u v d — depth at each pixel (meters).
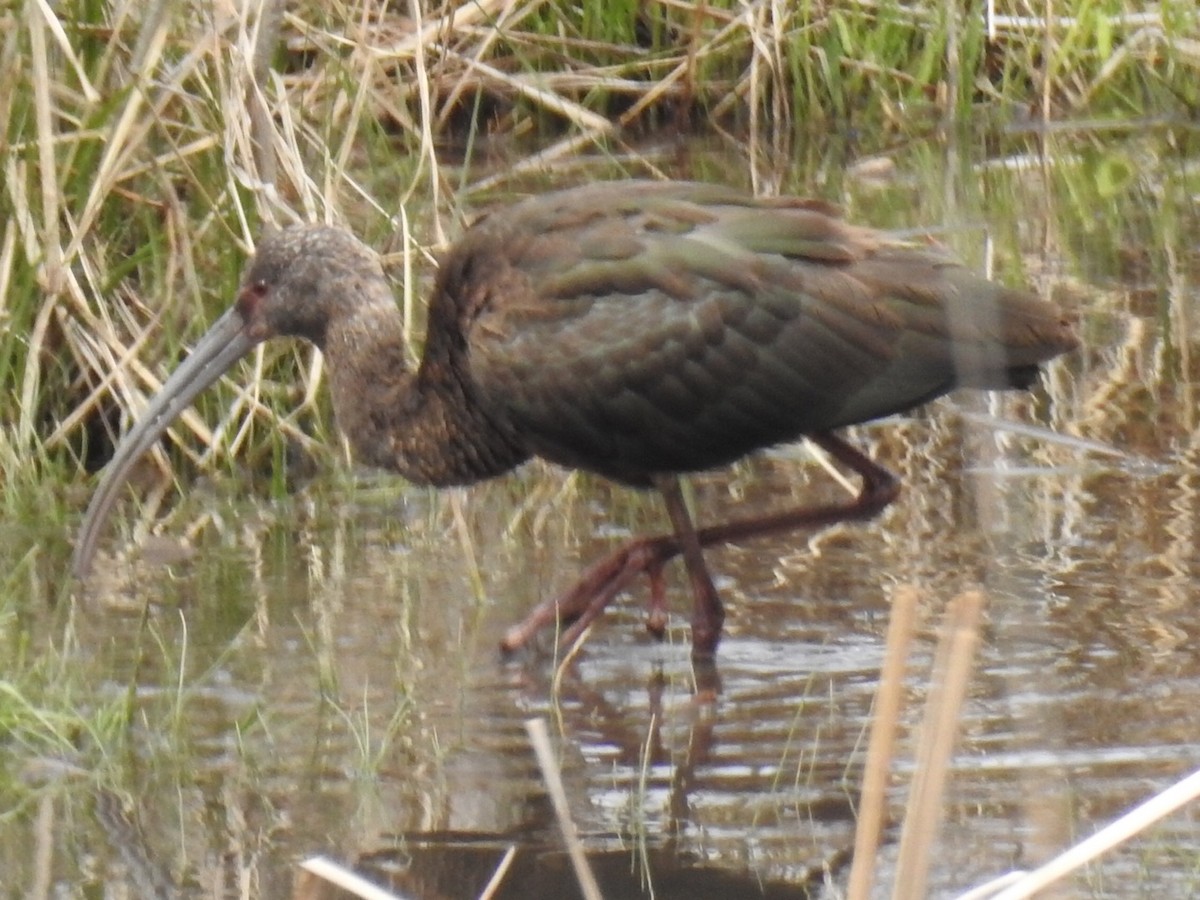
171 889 8.07
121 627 11.00
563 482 13.43
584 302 10.60
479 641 10.83
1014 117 22.14
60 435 13.05
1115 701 9.58
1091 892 7.71
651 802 8.85
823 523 11.04
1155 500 12.47
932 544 11.97
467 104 20.97
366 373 11.51
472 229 11.06
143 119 13.40
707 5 21.42
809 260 10.48
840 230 10.66
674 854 8.34
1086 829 8.27
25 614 11.18
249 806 8.88
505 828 8.62
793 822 8.62
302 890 7.54
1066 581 11.22
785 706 9.91
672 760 9.31
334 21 17.30
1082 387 14.54
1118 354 15.13
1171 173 20.31
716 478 13.33
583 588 10.82
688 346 10.45
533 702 10.05
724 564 11.95
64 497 13.02
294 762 9.34
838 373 10.44
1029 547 11.79
